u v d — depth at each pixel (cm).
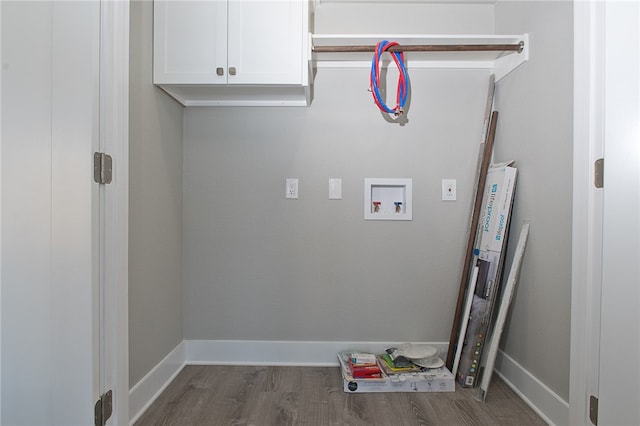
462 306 198
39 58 106
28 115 106
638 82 102
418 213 205
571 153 138
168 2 168
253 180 206
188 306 206
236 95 194
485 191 196
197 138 205
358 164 204
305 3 170
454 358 193
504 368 187
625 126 104
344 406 159
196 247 206
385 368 185
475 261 194
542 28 158
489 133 197
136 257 151
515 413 155
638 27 102
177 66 168
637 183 102
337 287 206
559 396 143
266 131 205
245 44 169
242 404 160
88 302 105
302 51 169
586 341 115
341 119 204
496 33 203
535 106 163
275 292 207
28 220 106
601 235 110
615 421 106
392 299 206
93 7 106
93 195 106
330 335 206
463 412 155
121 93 117
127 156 121
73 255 106
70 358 106
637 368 101
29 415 106
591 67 113
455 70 204
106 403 111
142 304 156
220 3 168
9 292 106
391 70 204
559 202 145
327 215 205
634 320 102
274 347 206
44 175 106
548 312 151
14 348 106
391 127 204
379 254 206
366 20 206
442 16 206
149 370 162
